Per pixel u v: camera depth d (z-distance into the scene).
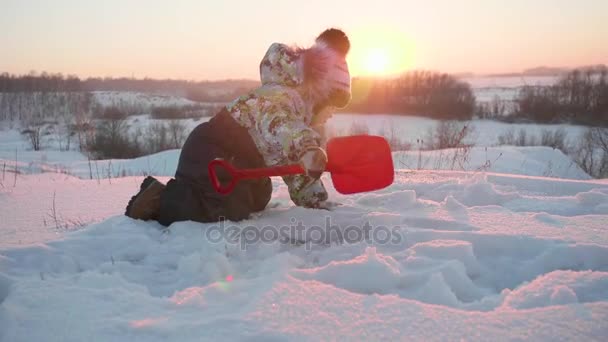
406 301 1.94
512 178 4.91
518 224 3.12
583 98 51.06
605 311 1.84
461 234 2.83
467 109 57.75
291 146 2.85
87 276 2.23
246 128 3.17
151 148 26.67
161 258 2.67
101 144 25.66
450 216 3.33
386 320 1.82
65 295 2.05
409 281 2.23
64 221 3.58
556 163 11.07
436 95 61.56
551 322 1.78
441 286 2.08
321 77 3.08
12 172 8.05
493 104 63.50
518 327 1.76
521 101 55.78
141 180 5.57
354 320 1.82
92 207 4.09
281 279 2.13
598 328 1.74
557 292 2.01
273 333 1.73
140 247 2.83
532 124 49.34
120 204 4.21
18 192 4.75
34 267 2.60
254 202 3.39
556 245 2.63
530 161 10.55
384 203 3.69
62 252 2.76
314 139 2.86
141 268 2.55
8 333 1.79
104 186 5.13
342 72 3.10
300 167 2.73
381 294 2.17
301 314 1.86
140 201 3.25
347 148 2.93
